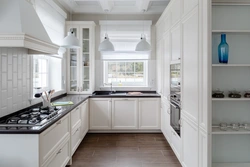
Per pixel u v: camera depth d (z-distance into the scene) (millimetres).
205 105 1839
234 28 2092
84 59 4379
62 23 3979
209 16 1773
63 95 4066
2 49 2074
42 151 1773
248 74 2100
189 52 2271
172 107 3141
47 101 2639
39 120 2000
